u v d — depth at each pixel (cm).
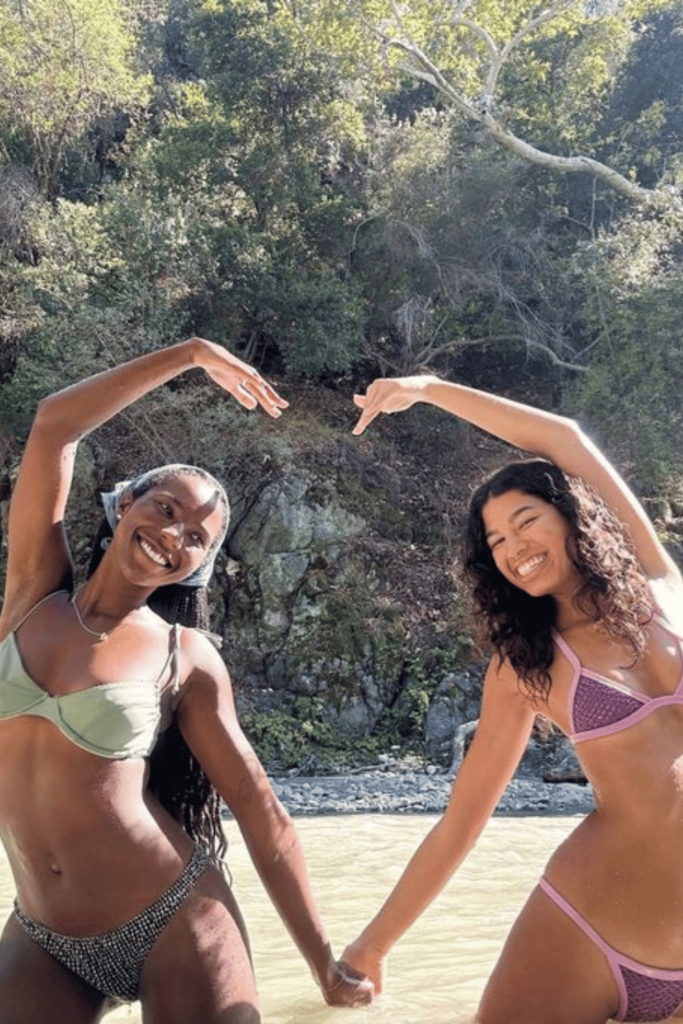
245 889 680
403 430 2120
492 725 374
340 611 1777
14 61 2220
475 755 378
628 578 347
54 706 318
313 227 2234
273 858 357
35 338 1977
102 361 1944
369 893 688
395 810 1282
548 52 2528
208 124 2206
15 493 354
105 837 316
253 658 1758
